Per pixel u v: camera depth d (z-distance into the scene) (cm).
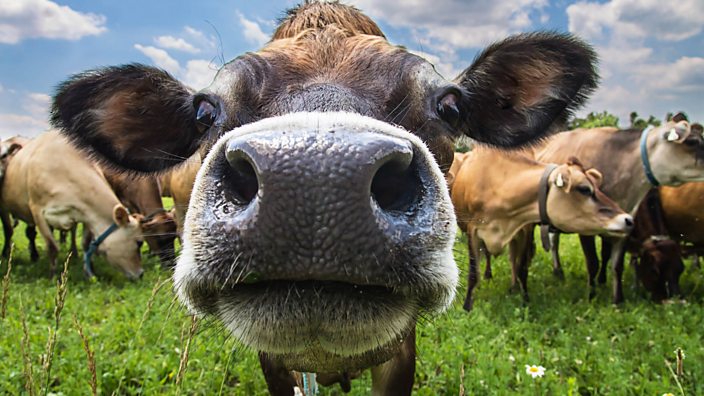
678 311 281
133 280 381
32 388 118
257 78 113
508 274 399
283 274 70
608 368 196
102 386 188
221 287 74
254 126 77
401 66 117
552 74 155
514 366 209
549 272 407
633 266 369
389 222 72
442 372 202
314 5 155
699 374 193
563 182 290
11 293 318
